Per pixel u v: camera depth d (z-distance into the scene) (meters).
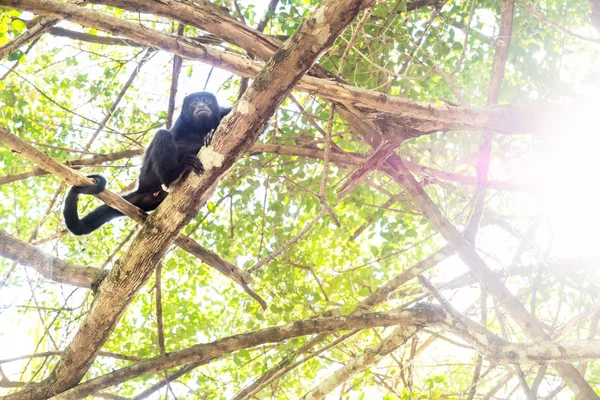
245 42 6.66
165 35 6.20
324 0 4.98
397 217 10.04
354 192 9.98
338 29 5.00
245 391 8.98
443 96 9.91
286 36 8.88
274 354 10.57
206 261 7.03
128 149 10.48
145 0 6.19
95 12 5.82
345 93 6.64
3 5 5.50
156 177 7.11
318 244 11.05
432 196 10.96
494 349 7.11
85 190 6.14
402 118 7.09
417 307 7.83
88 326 6.46
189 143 7.52
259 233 10.42
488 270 8.16
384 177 10.72
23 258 6.53
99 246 11.34
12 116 10.41
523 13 9.61
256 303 9.96
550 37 10.13
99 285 6.48
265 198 9.70
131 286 6.06
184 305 12.03
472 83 10.17
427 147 10.20
